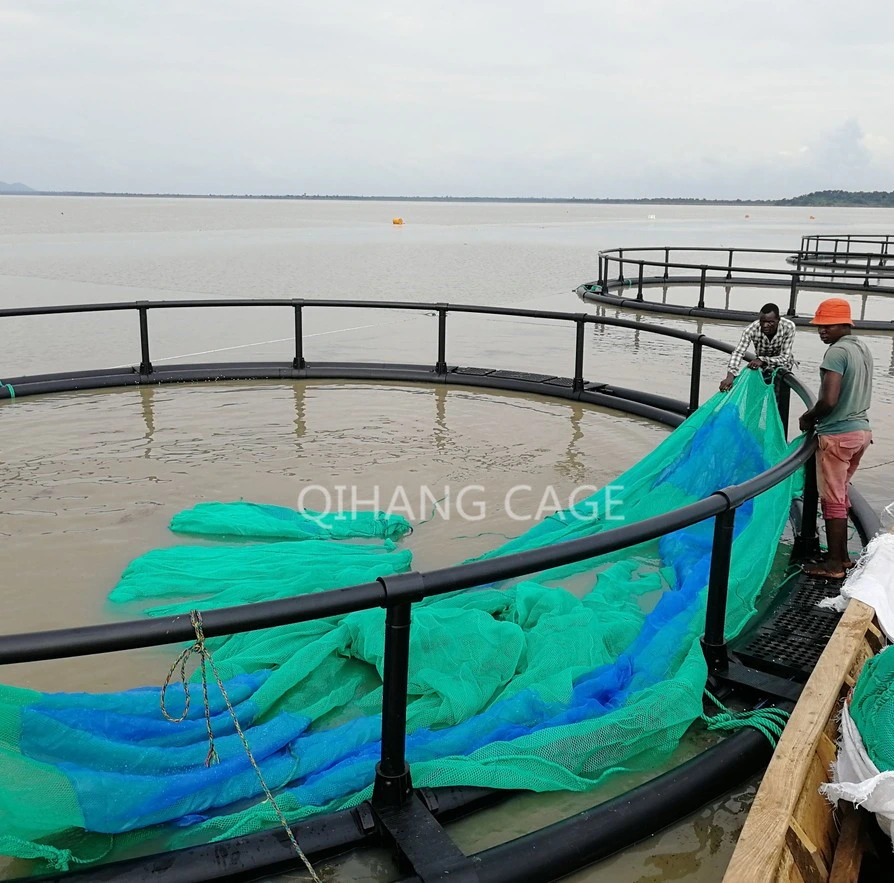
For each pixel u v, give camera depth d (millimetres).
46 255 29500
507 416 9234
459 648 3910
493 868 2719
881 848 2891
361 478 7035
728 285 21438
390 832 2807
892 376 11891
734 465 5688
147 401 9609
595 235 56812
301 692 3803
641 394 9680
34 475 6969
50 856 2738
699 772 3250
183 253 31688
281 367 10867
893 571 4078
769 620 4477
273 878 2771
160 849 2912
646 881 2895
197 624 2377
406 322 16562
